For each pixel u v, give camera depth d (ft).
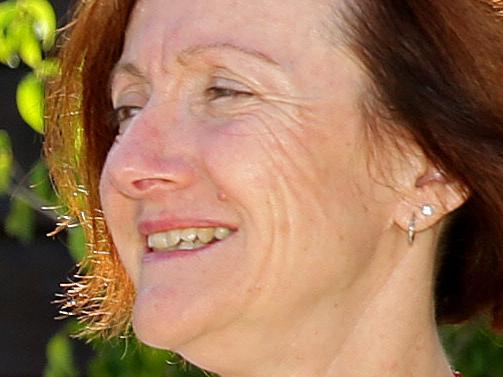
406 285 28.43
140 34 28.37
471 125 28.04
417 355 28.68
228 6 27.66
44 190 46.96
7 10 45.62
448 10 28.02
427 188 28.19
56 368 47.37
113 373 45.21
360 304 28.12
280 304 27.25
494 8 28.45
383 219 28.02
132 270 28.40
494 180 28.30
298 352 27.73
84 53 31.24
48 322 52.44
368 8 27.66
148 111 27.81
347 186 27.50
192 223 27.32
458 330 43.57
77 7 31.30
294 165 27.14
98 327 32.94
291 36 27.48
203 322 27.02
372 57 27.55
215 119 27.55
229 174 27.04
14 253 52.26
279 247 27.09
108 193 28.19
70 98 31.81
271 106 27.35
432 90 27.89
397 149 27.86
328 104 27.32
